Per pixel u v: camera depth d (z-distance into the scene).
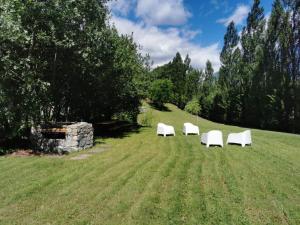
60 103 17.27
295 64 35.00
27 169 8.76
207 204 6.09
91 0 13.43
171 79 76.44
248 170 8.95
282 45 36.03
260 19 42.25
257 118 40.38
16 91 11.55
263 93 38.47
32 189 6.91
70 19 12.06
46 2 11.14
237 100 46.09
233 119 47.78
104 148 13.00
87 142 13.03
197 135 17.78
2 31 10.09
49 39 11.93
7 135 11.93
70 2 11.53
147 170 8.76
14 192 6.69
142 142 14.93
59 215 5.54
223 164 9.73
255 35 42.59
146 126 24.91
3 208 5.85
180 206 5.96
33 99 11.88
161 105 68.12
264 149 12.97
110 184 7.37
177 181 7.66
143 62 22.00
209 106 57.22
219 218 5.43
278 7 36.50
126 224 5.20
